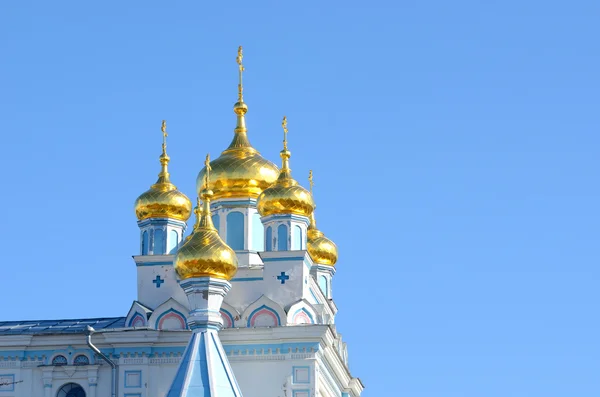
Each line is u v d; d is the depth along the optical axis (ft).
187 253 212.84
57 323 241.76
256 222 243.19
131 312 231.30
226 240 241.55
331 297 270.46
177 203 239.91
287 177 238.27
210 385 205.57
